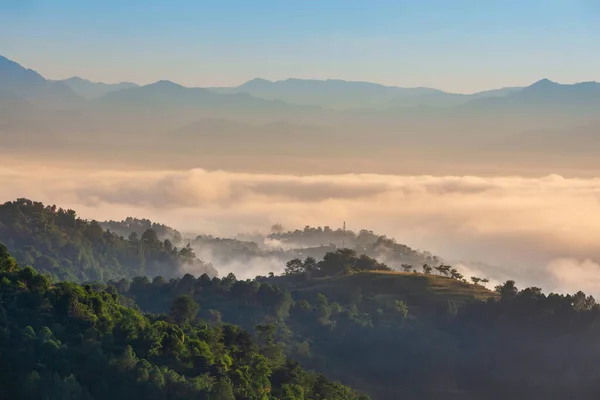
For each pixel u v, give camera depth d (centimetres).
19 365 12575
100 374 12506
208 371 13425
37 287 14988
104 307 14862
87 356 12900
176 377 12600
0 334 13138
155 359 13475
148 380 12388
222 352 14638
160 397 12231
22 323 13800
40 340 13075
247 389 13412
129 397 12169
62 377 12306
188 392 12419
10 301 14450
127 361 12744
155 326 14450
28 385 11919
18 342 13088
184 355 13750
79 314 14238
